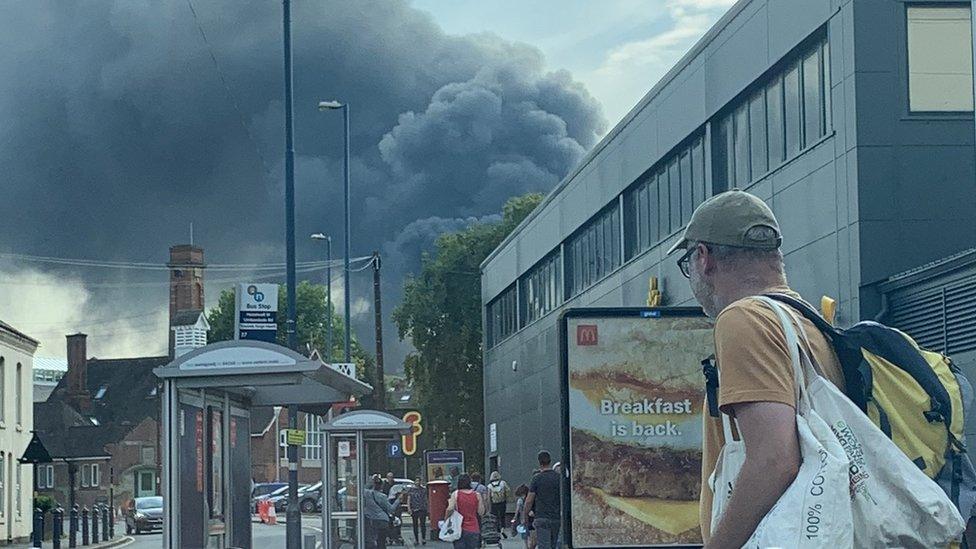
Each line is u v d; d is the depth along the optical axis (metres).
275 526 56.38
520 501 25.28
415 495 42.16
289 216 28.77
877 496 2.86
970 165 19.38
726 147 26.22
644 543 13.28
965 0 19.61
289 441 23.89
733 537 2.83
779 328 2.95
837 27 20.19
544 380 45.16
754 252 3.22
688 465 13.38
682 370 13.44
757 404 2.86
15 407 47.75
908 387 3.05
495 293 56.00
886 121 19.47
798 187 21.83
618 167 34.62
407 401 102.44
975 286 16.64
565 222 41.88
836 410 2.91
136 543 49.31
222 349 13.37
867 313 19.25
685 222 28.94
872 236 19.31
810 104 21.69
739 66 24.67
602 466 13.38
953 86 19.56
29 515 49.34
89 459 75.25
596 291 37.62
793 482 2.81
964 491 3.05
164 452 13.23
